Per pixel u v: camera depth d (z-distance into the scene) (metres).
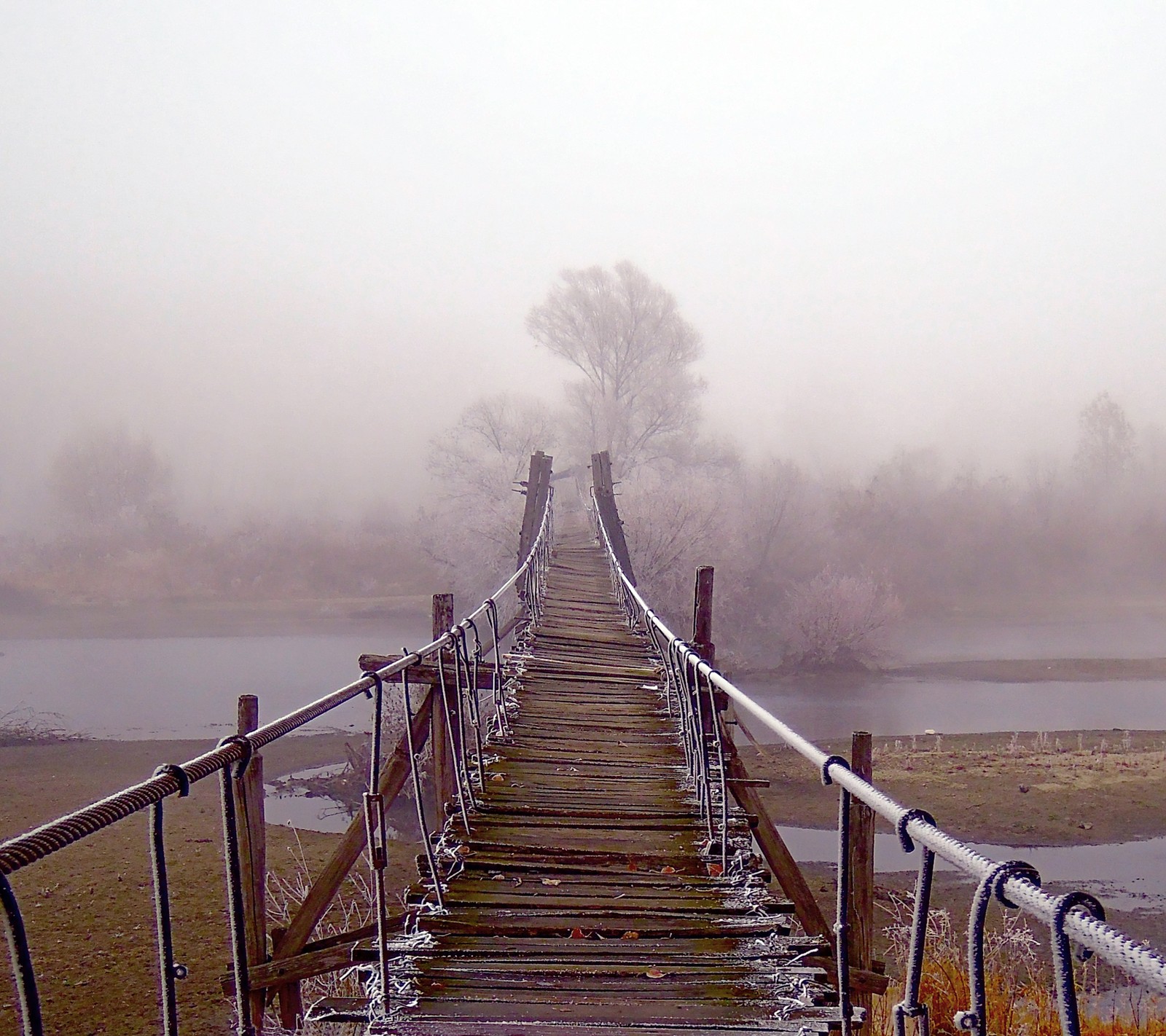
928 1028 1.72
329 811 16.38
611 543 19.75
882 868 12.73
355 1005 3.39
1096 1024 6.08
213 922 10.18
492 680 8.50
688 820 5.68
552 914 4.25
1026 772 17.62
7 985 8.53
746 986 3.50
